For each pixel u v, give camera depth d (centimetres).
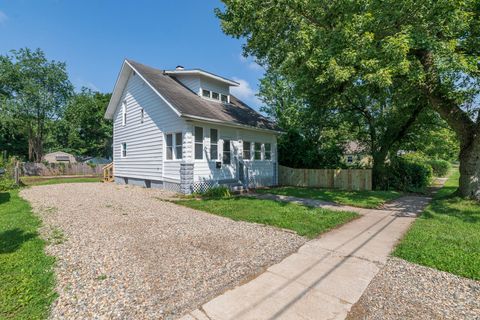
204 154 1111
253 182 1380
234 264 362
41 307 253
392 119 1328
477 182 834
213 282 310
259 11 813
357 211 745
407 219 649
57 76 2831
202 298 275
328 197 999
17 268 335
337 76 654
